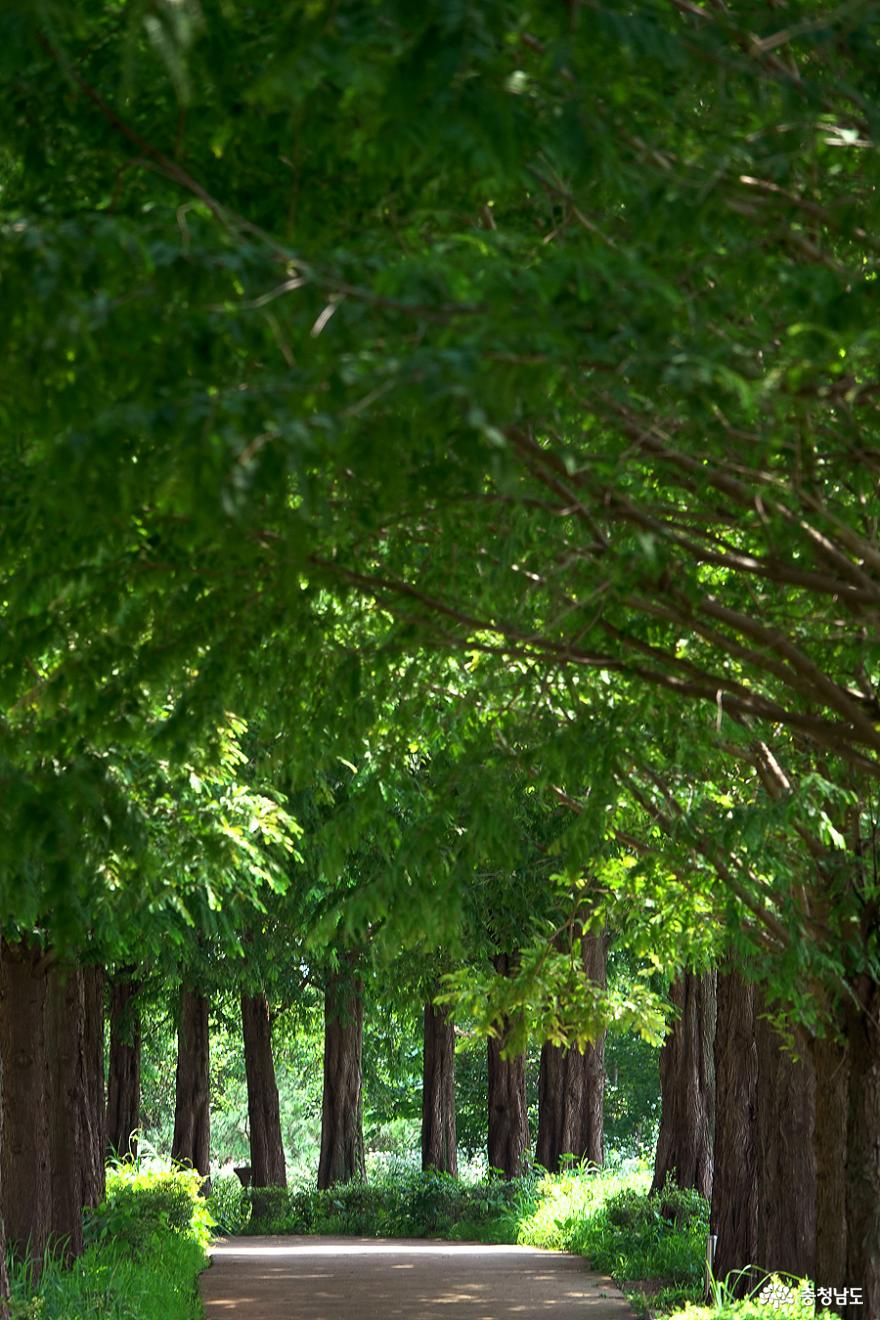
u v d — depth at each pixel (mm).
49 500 7680
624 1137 83125
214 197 7992
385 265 6621
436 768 19469
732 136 7230
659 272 7453
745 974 16703
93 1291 23391
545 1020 20125
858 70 7777
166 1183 38469
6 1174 24125
